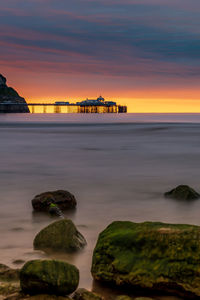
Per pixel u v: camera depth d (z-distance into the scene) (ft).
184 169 80.43
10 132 229.66
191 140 168.86
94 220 39.63
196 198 49.52
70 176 70.18
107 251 24.56
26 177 68.69
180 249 22.80
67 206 43.88
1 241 32.22
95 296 21.49
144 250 23.62
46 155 107.86
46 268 21.44
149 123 405.39
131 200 49.88
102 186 60.23
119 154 111.14
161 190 57.11
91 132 232.94
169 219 40.57
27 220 39.17
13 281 23.44
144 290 22.82
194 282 21.65
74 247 29.58
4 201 48.24
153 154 111.45
